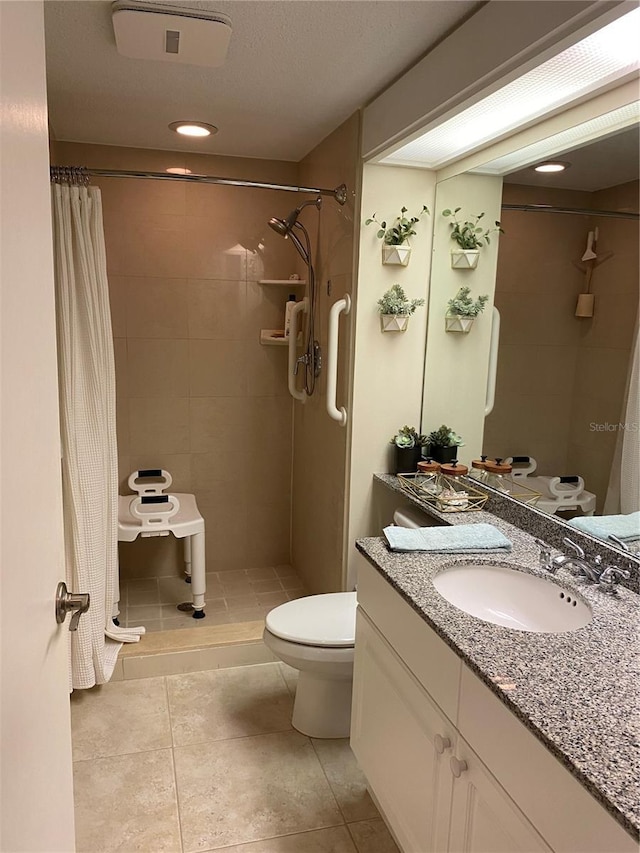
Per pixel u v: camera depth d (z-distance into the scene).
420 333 2.56
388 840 1.79
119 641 2.60
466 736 1.25
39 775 0.93
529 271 1.97
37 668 0.92
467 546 1.76
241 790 1.97
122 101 2.34
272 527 3.55
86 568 2.27
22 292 0.84
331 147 2.69
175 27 1.64
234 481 3.44
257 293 3.28
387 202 2.41
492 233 2.15
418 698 1.46
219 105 2.37
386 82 2.09
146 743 2.17
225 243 3.19
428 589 1.51
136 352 3.17
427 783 1.43
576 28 1.26
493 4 1.49
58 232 2.12
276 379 3.40
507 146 2.02
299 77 2.06
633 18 1.20
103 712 2.33
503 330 2.13
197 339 3.24
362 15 1.62
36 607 0.91
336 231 2.64
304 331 3.24
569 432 1.82
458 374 2.38
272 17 1.63
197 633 2.71
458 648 1.25
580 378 1.78
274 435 3.46
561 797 0.96
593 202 1.70
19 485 0.82
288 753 2.14
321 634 2.06
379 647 1.71
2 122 0.74
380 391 2.55
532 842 1.03
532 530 1.96
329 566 2.86
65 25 1.71
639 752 0.95
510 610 1.65
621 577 1.50
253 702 2.42
